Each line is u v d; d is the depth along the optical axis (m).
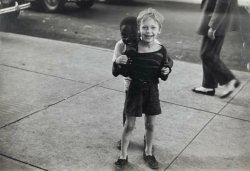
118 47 3.34
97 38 8.06
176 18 10.11
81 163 3.32
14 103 4.52
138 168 3.27
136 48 3.13
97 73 5.68
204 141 3.78
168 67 3.12
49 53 6.62
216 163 3.39
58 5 10.52
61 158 3.39
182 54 7.04
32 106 4.46
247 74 5.82
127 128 3.22
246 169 3.30
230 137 3.87
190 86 5.29
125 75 3.16
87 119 4.18
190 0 12.39
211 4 4.81
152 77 3.16
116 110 4.44
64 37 8.09
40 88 5.03
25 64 5.99
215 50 4.89
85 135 3.82
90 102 4.64
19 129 3.89
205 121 4.22
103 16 10.38
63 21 9.66
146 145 3.38
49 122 4.07
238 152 3.58
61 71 5.72
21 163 3.29
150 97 3.17
